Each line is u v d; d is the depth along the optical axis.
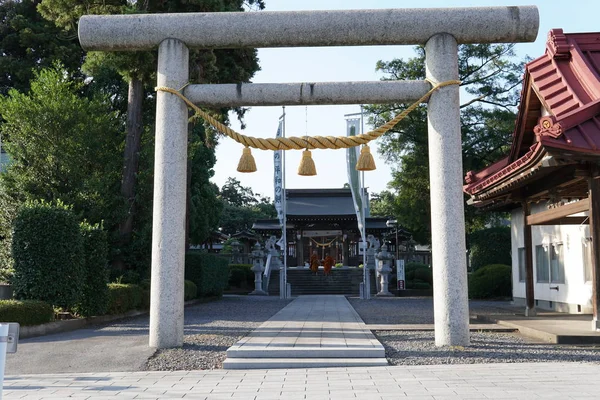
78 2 19.38
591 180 10.41
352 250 46.69
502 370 7.62
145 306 18.56
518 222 20.27
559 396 5.98
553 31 12.68
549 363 8.13
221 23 9.79
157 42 9.95
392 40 9.77
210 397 6.21
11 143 18.45
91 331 12.89
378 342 9.56
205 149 36.19
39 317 12.10
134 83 20.73
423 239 43.50
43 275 13.23
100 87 26.27
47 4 19.77
